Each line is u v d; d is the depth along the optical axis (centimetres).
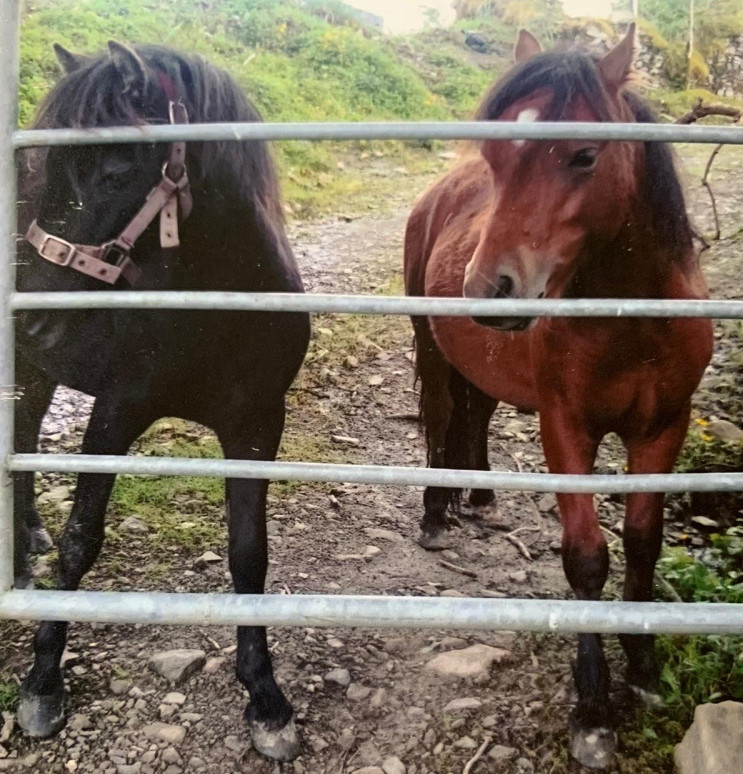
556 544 326
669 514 334
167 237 194
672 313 151
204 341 204
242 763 205
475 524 343
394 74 1225
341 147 1066
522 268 183
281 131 149
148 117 189
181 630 256
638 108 205
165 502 340
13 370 160
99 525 211
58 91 191
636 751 206
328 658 246
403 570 303
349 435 414
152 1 1190
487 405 339
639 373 207
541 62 187
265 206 221
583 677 206
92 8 1047
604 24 1219
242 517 216
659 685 224
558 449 219
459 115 1216
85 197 186
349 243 716
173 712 220
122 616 155
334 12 1469
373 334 534
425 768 203
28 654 239
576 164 183
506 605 152
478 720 217
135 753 206
